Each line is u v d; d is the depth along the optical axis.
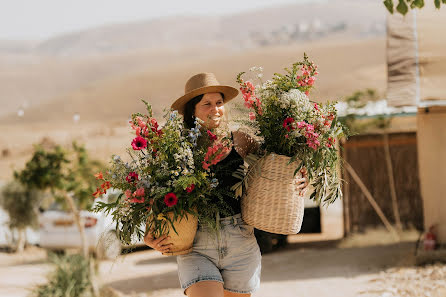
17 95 127.44
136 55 147.12
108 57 148.25
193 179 3.30
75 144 9.98
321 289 7.27
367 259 8.96
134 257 11.73
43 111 79.88
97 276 8.16
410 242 10.56
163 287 8.27
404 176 13.09
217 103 4.00
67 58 155.50
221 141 3.63
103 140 35.84
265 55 90.81
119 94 80.69
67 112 77.25
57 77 137.62
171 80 84.88
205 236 3.58
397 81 8.45
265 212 3.57
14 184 14.01
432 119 9.64
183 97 3.94
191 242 3.55
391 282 7.23
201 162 3.48
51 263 8.18
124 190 3.49
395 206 12.80
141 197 3.40
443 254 8.47
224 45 164.00
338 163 3.71
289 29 163.00
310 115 3.60
